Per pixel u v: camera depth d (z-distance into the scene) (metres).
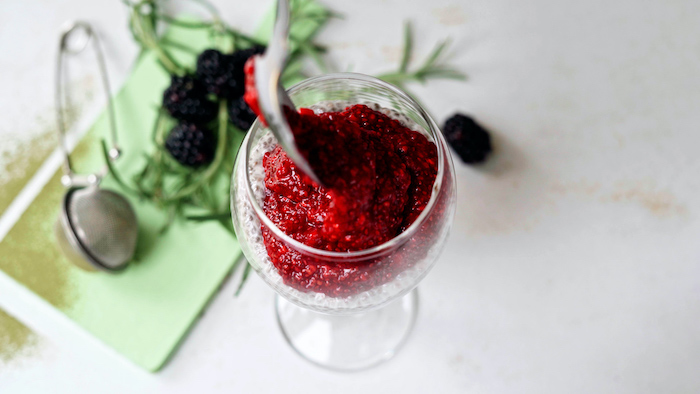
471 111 0.38
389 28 0.39
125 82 0.39
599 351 0.35
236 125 0.37
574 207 0.37
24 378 0.37
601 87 0.38
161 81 0.39
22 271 0.37
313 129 0.25
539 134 0.38
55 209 0.38
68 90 0.40
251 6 0.40
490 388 0.35
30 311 0.37
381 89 0.27
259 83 0.22
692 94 0.38
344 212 0.25
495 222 0.37
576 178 0.37
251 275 0.37
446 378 0.35
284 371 0.36
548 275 0.36
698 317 0.35
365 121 0.27
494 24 0.39
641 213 0.37
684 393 0.35
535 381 0.35
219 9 0.40
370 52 0.39
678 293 0.36
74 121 0.40
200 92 0.36
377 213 0.26
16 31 0.41
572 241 0.37
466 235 0.37
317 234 0.26
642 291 0.36
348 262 0.25
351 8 0.40
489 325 0.36
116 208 0.36
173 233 0.37
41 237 0.38
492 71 0.39
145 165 0.38
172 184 0.38
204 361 0.36
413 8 0.40
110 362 0.37
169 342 0.36
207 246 0.37
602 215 0.37
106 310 0.37
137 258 0.37
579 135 0.38
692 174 0.37
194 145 0.36
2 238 0.38
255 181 0.27
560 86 0.38
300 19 0.39
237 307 0.37
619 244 0.36
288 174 0.26
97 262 0.36
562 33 0.39
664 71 0.38
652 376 0.35
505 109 0.38
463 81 0.39
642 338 0.35
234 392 0.36
